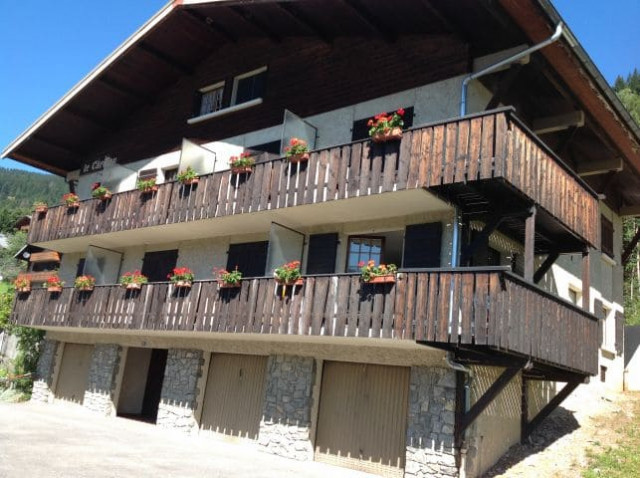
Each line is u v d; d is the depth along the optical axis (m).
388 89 12.73
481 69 11.45
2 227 67.88
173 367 14.83
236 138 15.88
